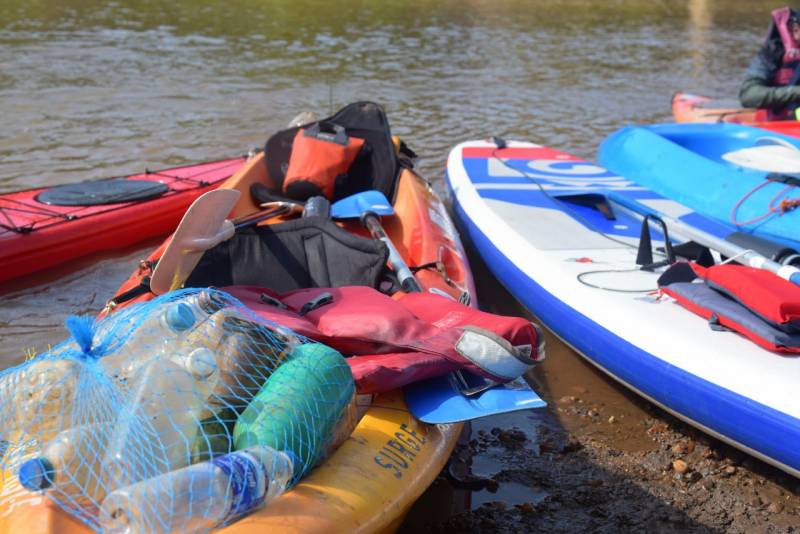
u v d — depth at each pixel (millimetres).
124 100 8742
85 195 5359
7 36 11906
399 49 12797
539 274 4246
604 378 4062
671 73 12125
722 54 14164
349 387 2461
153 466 2031
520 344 2781
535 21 16984
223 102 8891
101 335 2307
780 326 3189
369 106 5254
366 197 4684
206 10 15391
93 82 9445
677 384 3334
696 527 2955
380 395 2746
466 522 2934
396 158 5141
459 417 2568
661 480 3230
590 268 4195
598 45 14461
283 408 2240
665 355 3398
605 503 3074
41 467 1987
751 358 3209
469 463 3303
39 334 4156
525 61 12445
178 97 8992
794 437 2945
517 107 9398
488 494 3107
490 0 19391
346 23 14969
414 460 2473
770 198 5062
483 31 15219
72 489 1999
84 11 14477
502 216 4941
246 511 2016
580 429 3588
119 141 7348
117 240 5180
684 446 3461
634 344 3541
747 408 3078
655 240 4629
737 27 17875
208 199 2986
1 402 2256
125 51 11352
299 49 12281
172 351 2250
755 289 3268
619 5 20234
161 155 7031
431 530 2891
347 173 5102
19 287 4664
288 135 5320
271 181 5277
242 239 3748
